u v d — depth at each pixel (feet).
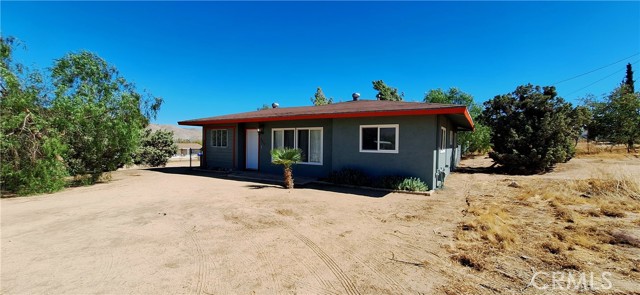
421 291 8.70
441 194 25.25
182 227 15.07
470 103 75.46
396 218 17.16
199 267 10.30
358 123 30.40
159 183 31.04
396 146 28.30
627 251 11.65
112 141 29.96
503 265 10.47
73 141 28.45
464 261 10.90
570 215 16.96
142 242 12.79
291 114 32.78
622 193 22.04
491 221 15.92
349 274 9.85
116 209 18.99
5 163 23.09
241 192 25.52
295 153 27.55
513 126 42.78
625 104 63.98
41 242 12.69
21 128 23.86
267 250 12.01
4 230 14.40
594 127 70.54
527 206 19.89
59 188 26.27
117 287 8.78
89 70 32.89
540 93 42.14
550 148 39.17
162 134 56.80
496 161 43.91
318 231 14.61
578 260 10.83
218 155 44.91
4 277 9.34
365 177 29.01
